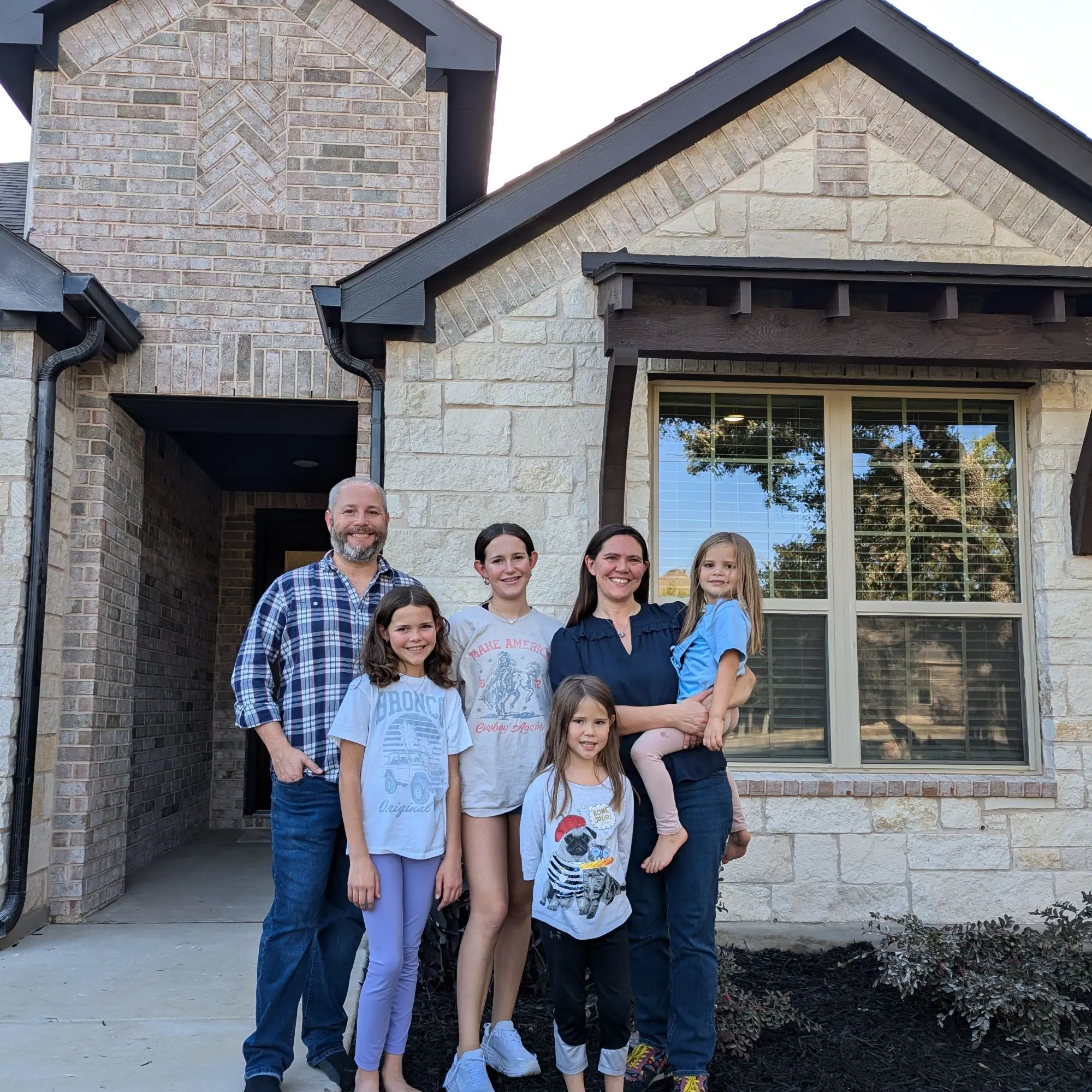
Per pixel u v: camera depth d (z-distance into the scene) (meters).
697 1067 3.10
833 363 5.20
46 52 6.00
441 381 5.23
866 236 5.53
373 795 3.03
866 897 5.03
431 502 5.16
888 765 5.29
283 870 3.13
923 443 5.53
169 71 6.12
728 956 4.25
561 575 5.16
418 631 3.10
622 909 2.99
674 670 3.29
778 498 5.43
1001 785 5.10
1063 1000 3.81
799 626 5.37
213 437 7.15
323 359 5.75
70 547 5.49
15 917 4.85
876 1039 3.84
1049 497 5.35
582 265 5.31
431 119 6.27
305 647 3.22
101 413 5.58
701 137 5.51
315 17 6.27
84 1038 3.64
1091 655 5.25
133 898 5.94
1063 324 4.88
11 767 4.90
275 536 9.00
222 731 8.68
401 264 5.08
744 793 5.04
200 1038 3.64
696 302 5.32
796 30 5.35
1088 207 5.59
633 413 5.25
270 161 6.12
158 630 7.05
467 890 4.25
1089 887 5.09
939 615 5.41
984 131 5.58
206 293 5.93
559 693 3.03
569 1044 2.97
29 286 4.95
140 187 5.99
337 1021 3.38
